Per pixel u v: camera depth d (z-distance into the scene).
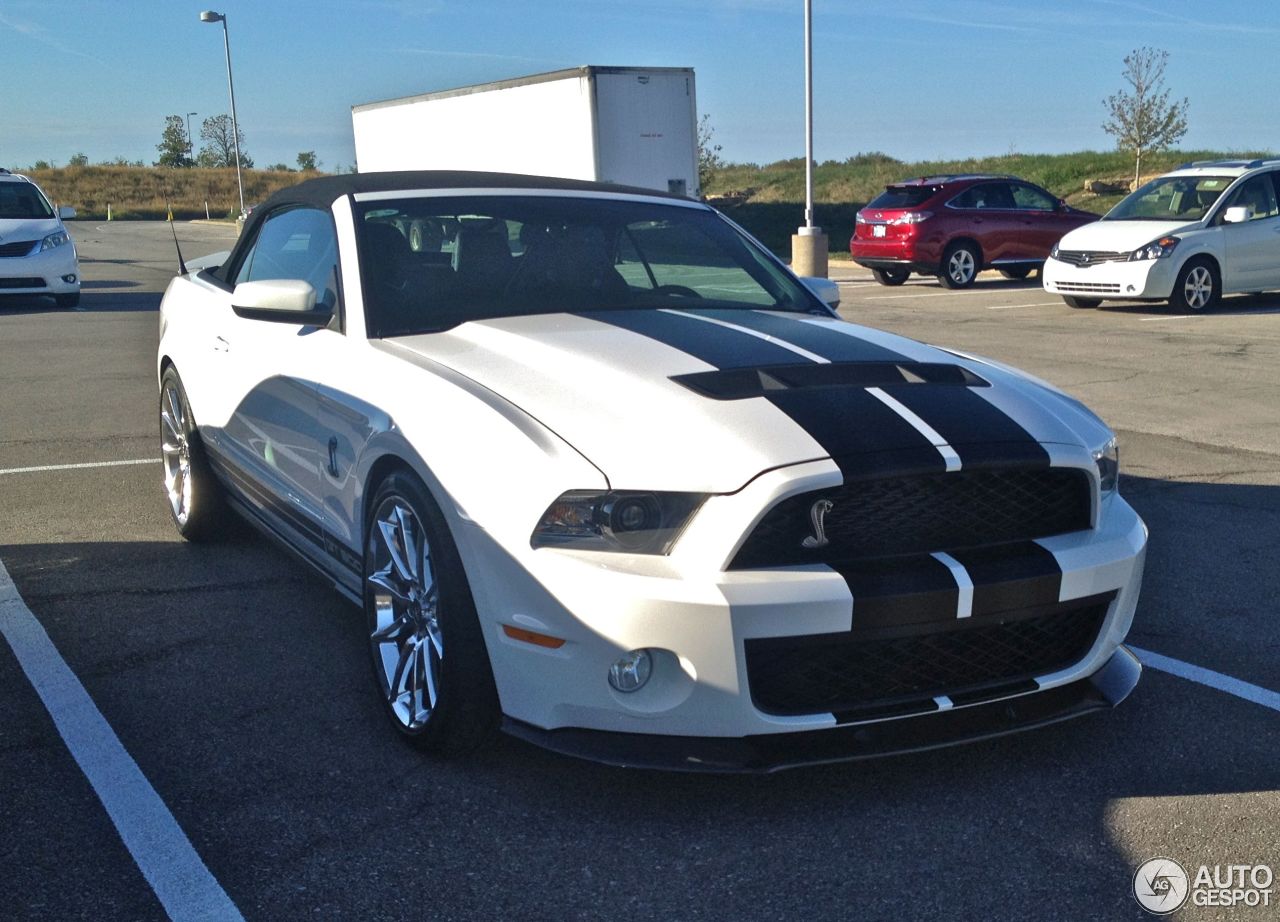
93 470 6.52
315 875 2.66
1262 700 3.62
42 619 4.25
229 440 4.64
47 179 65.00
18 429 7.65
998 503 3.05
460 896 2.60
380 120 23.88
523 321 3.80
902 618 2.85
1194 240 13.70
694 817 2.94
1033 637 3.10
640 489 2.82
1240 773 3.16
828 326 3.96
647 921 2.52
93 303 15.86
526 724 2.95
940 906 2.57
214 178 68.31
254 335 4.41
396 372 3.46
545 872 2.69
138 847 2.76
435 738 3.14
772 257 4.71
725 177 41.62
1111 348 11.05
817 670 2.88
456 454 3.04
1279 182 14.39
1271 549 5.11
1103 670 3.33
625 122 17.80
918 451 2.94
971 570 2.92
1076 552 3.07
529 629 2.86
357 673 3.80
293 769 3.16
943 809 2.98
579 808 2.97
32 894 2.57
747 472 2.81
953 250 18.08
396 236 4.07
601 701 2.82
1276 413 8.04
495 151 20.00
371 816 2.92
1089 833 2.87
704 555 2.79
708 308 4.14
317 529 3.93
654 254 4.38
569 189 4.61
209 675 3.77
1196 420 7.81
